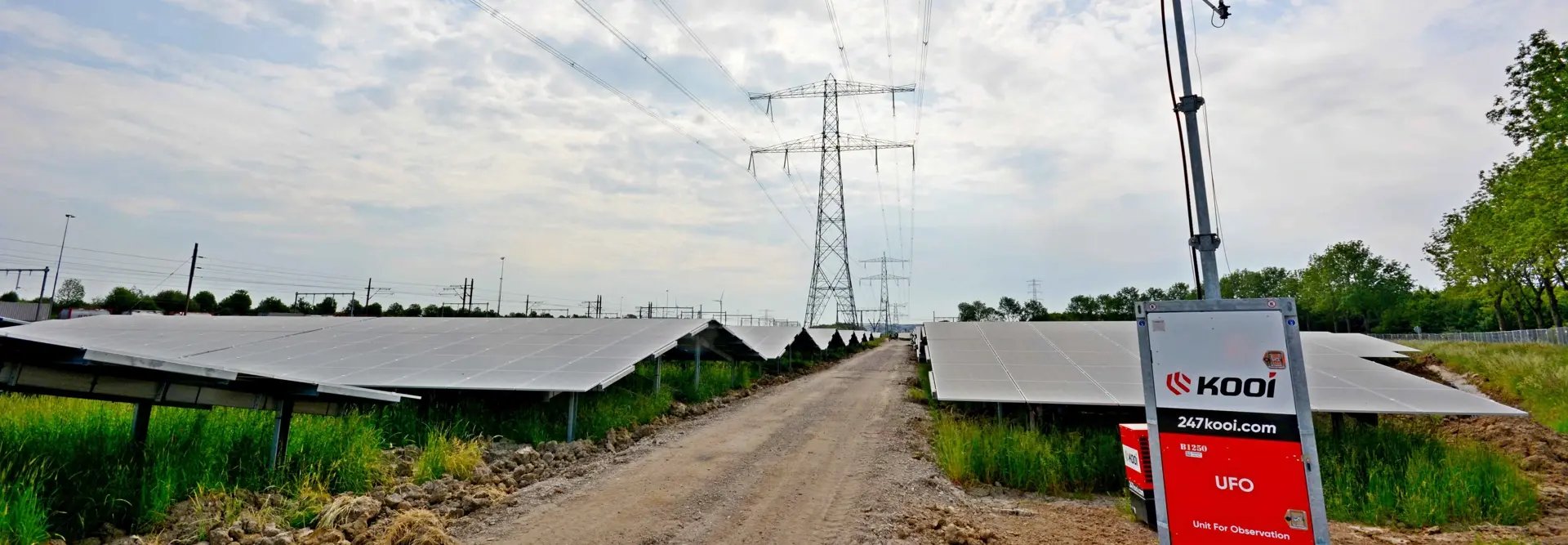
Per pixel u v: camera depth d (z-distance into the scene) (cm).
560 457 1159
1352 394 1198
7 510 617
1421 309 6875
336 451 937
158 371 789
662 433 1469
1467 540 730
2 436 822
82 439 848
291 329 2131
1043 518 819
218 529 682
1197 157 589
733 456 1203
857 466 1120
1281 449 478
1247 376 496
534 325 2152
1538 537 749
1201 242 571
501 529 779
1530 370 1892
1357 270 6550
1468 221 3872
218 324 2253
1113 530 766
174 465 807
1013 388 1301
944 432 1251
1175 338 526
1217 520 493
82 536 667
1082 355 1588
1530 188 2325
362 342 1877
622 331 1989
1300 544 463
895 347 6800
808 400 2084
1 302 6044
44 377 757
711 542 738
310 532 718
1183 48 618
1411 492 859
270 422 1013
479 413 1391
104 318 2333
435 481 916
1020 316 12400
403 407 1328
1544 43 2088
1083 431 1242
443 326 2169
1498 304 4453
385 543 691
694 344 2208
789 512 848
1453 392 1190
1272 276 9900
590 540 741
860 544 724
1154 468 521
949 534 742
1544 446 1249
